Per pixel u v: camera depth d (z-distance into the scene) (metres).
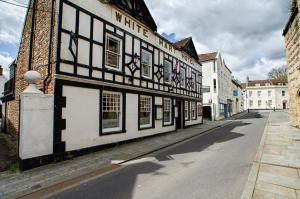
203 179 5.16
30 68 9.30
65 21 7.35
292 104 14.80
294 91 13.96
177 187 4.71
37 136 6.34
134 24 10.83
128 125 10.14
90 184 5.02
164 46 13.73
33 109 6.29
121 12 9.97
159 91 12.61
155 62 12.60
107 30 9.08
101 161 6.94
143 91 11.27
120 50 9.84
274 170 5.65
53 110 6.79
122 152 8.18
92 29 8.34
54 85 6.89
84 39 7.98
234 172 5.59
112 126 9.41
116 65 9.73
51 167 6.29
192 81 18.31
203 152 8.09
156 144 9.83
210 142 10.30
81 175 5.64
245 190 4.39
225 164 6.36
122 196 4.32
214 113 25.30
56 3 7.30
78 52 7.73
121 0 10.02
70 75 7.35
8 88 14.26
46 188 4.79
